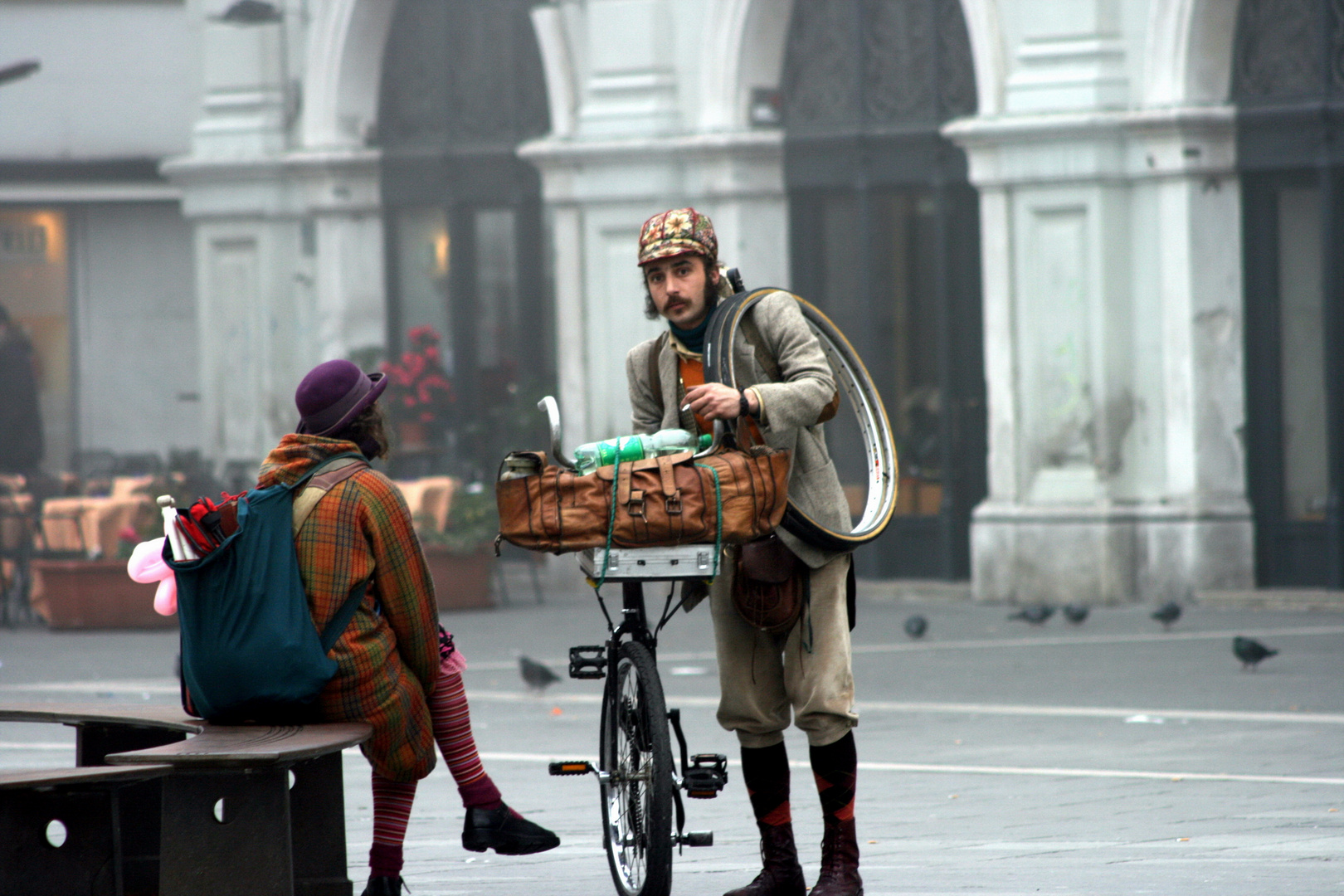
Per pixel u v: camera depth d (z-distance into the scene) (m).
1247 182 52.06
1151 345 52.38
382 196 68.00
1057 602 52.38
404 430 63.50
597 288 60.16
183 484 58.75
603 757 18.11
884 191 57.38
